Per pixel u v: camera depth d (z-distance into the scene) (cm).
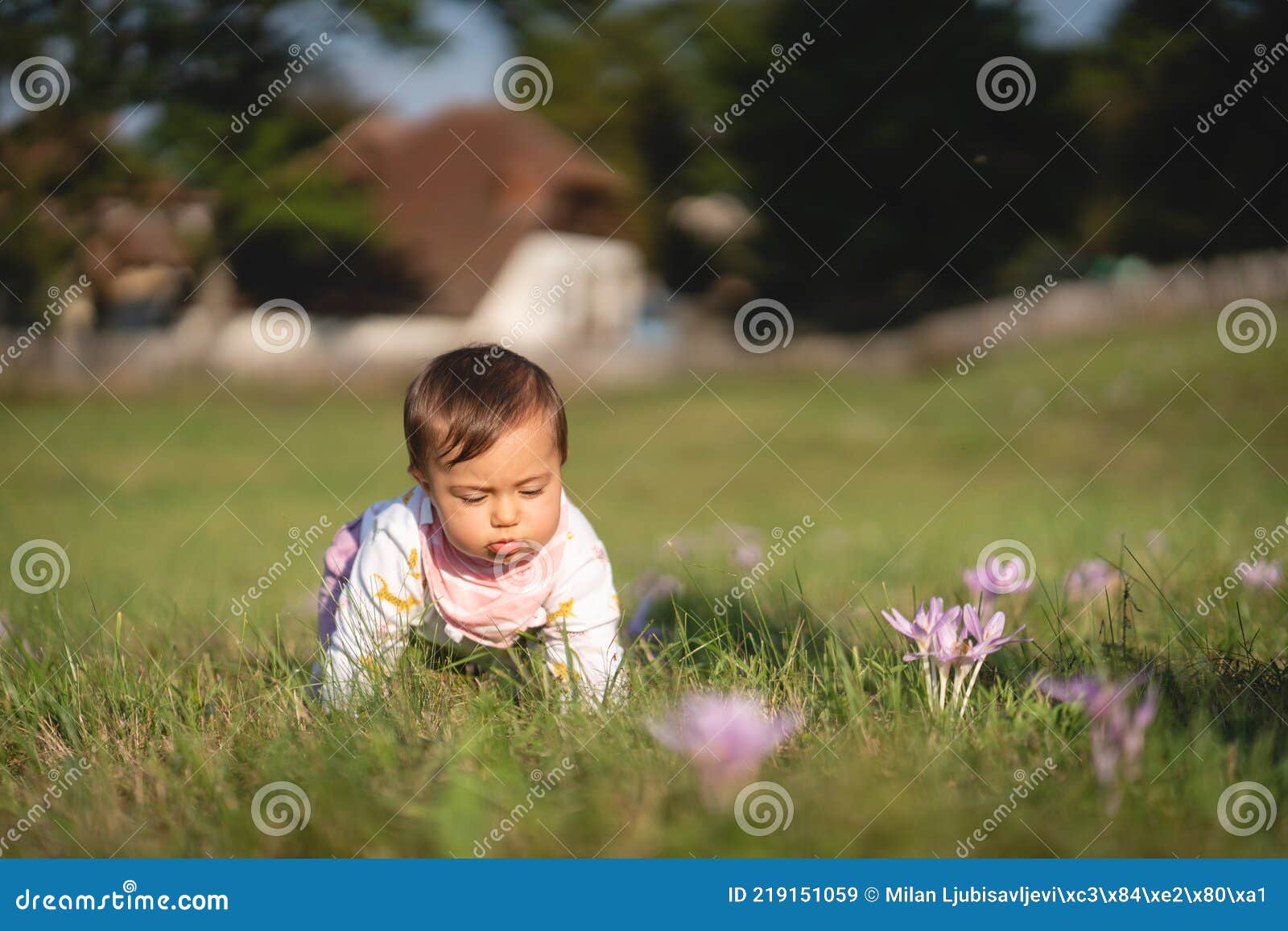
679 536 511
